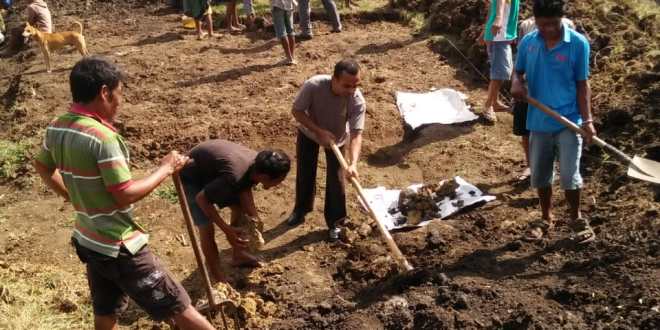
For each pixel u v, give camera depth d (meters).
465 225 6.03
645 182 5.99
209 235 5.20
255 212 5.08
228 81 9.58
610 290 4.73
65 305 5.33
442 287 4.94
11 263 6.04
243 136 7.97
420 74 9.55
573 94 5.15
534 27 6.38
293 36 9.98
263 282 5.54
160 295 3.98
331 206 6.02
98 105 3.71
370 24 11.93
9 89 10.50
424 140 7.78
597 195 6.19
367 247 5.72
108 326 4.24
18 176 7.73
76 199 3.81
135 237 3.91
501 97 8.79
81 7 14.09
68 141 3.68
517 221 6.02
